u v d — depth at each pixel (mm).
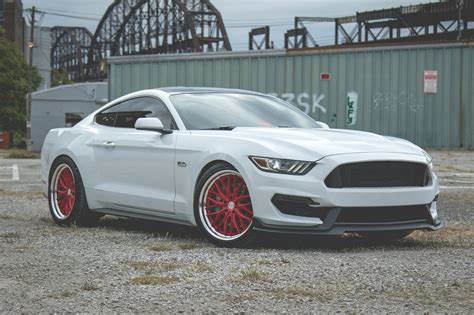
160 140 5797
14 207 8242
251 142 5133
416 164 5164
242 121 5887
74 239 5602
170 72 25844
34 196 9547
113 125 6520
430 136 23391
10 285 3895
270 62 24938
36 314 3287
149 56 25984
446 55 23141
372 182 4992
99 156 6371
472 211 7699
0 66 62375
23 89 63094
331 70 24266
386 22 75062
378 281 3850
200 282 3881
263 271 4172
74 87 47000
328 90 24312
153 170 5824
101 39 117125
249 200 5113
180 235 5887
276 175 4918
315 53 24391
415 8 70562
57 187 6809
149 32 97438
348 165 4902
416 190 5109
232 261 4520
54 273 4199
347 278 3943
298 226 4879
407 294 3541
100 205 6367
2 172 15484
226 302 3436
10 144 50438
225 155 5184
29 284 3918
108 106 6738
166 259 4613
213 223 5305
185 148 5527
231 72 25312
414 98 23469
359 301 3418
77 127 6855
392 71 23625
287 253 4863
